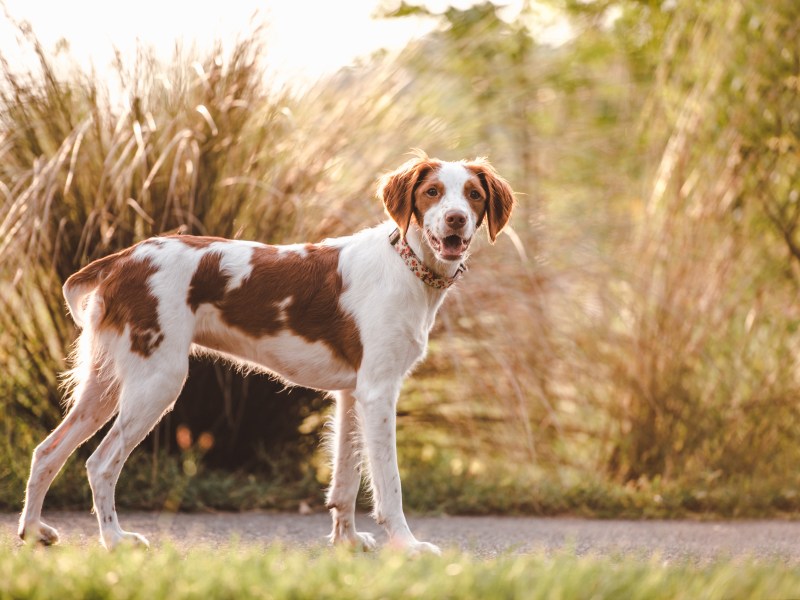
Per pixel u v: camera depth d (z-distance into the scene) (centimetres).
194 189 528
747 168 666
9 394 559
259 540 437
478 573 279
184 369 380
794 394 630
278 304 393
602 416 656
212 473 555
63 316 541
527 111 820
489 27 870
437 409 639
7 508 493
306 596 259
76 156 534
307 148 586
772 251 680
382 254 394
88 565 279
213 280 390
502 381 608
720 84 682
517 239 580
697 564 337
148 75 559
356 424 409
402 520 378
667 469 620
